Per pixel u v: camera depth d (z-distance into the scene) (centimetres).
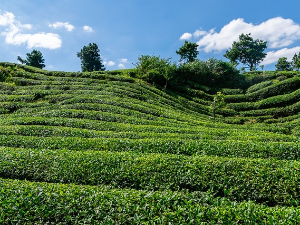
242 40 8862
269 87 4109
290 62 7588
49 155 1277
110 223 722
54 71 4688
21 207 796
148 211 762
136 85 4069
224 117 3744
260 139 1769
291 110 3422
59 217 761
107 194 856
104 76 4519
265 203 940
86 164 1177
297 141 1689
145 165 1150
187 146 1494
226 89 4778
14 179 1134
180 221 711
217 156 1323
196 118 3034
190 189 1040
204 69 5128
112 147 1501
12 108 2700
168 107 3356
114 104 2767
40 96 3133
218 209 757
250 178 1034
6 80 3891
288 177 1017
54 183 1055
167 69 4462
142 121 2258
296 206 916
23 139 1588
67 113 2312
